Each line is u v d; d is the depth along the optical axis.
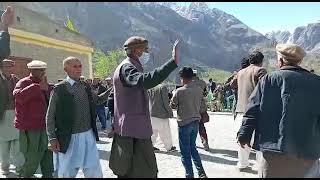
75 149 4.37
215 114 20.41
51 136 4.35
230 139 10.95
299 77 3.18
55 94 4.39
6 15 3.70
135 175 3.70
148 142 3.75
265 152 3.18
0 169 6.79
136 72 3.41
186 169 5.87
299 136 3.09
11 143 6.48
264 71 6.07
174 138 11.20
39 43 15.38
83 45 17.53
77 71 4.50
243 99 6.33
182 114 5.86
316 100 3.14
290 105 3.12
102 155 8.20
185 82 5.91
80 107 4.43
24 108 5.67
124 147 3.67
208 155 8.45
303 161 3.13
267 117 3.19
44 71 5.91
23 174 5.75
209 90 23.16
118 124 3.70
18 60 13.52
